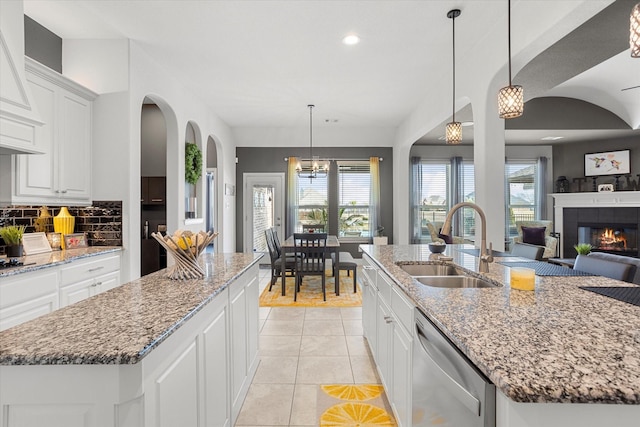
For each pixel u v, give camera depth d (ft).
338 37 10.56
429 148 24.56
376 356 8.12
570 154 23.54
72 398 2.93
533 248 8.79
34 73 8.55
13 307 6.98
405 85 14.70
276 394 7.45
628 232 21.07
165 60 12.14
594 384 2.27
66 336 3.28
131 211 10.73
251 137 23.32
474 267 6.86
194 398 4.31
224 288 5.39
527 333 3.20
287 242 17.28
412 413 4.75
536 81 11.48
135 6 8.97
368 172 24.36
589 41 8.78
